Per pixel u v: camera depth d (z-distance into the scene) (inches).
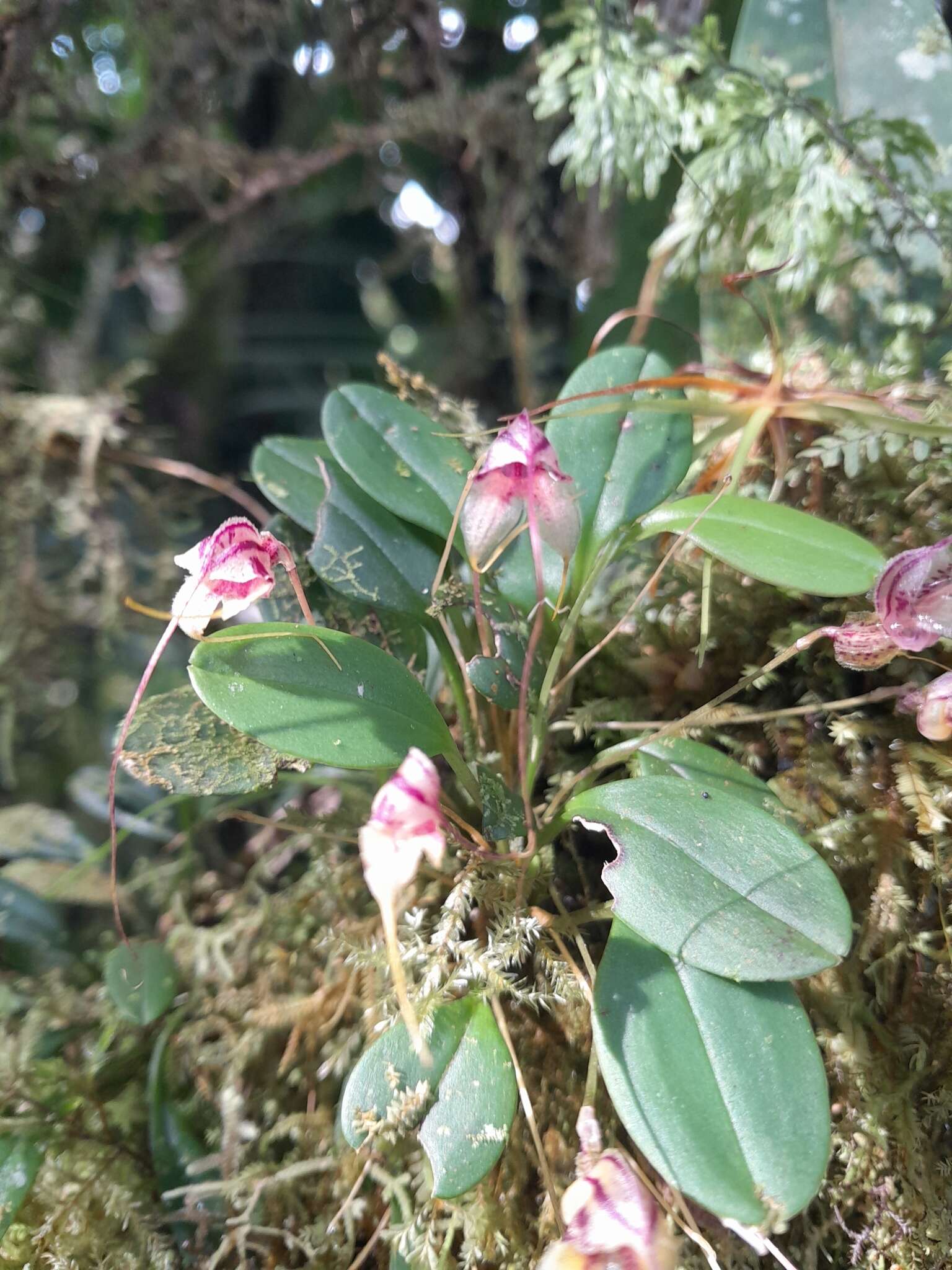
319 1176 6.3
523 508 5.7
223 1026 7.0
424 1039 5.1
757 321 8.6
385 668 5.9
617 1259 4.2
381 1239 6.0
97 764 11.9
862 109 8.2
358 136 11.2
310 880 7.4
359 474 6.7
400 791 4.0
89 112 11.2
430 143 12.0
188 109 11.0
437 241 14.0
